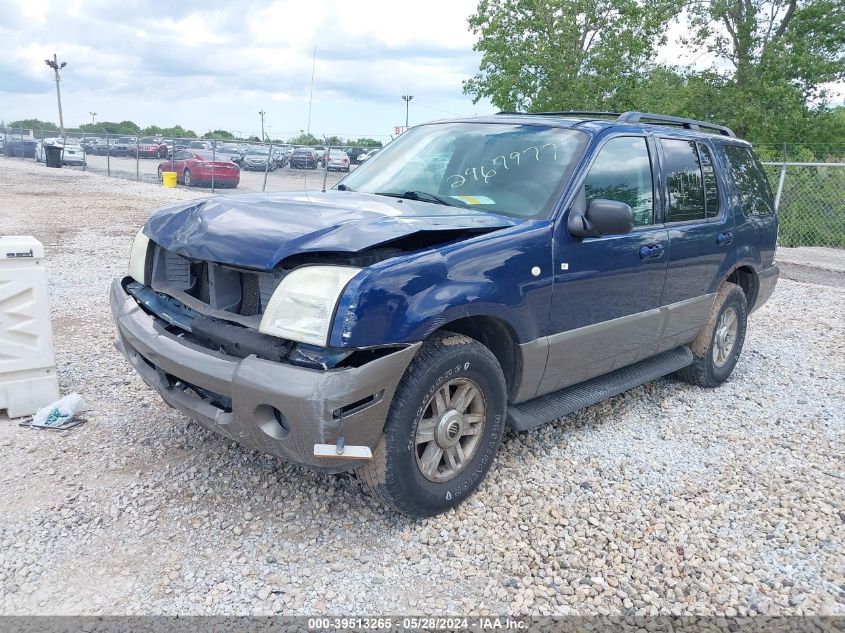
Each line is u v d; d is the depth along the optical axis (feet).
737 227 18.35
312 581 10.04
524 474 13.52
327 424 9.58
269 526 11.27
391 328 9.96
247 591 9.73
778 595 10.36
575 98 69.26
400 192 14.47
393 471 10.59
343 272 9.97
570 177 13.29
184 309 11.93
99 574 9.95
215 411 10.85
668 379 19.95
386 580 10.17
